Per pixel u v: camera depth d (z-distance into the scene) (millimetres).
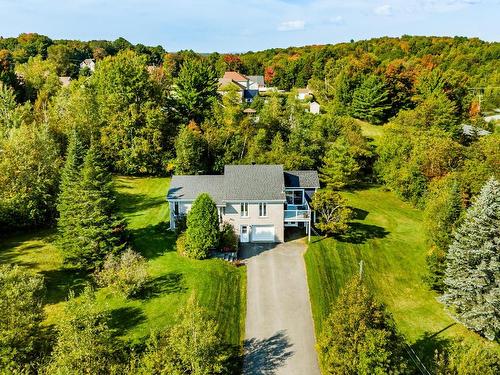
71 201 38156
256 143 68500
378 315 23859
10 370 22906
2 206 43156
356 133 75562
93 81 76500
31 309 25766
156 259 40938
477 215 35031
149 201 56844
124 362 25203
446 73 106438
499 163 58594
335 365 23562
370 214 57344
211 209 40594
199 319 24781
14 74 92375
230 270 40156
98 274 36469
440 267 38688
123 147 66125
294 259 43031
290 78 149625
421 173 60844
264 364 29547
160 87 74000
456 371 25094
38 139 48344
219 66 170250
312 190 51188
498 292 33125
